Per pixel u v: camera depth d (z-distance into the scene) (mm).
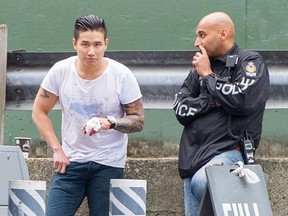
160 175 18375
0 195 15883
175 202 18344
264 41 22516
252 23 22500
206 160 16047
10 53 18734
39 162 18469
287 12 22469
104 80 15922
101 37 15695
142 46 22609
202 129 16203
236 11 22500
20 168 16109
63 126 16188
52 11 22609
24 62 18750
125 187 15297
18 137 20516
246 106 15875
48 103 16234
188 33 22516
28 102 18797
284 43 22484
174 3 22547
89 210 16500
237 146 16172
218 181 14742
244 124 16109
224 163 15906
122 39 22609
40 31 22609
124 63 18422
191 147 16297
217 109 16203
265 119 21688
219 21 16297
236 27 22500
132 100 16016
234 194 14703
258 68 16078
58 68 16047
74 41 15859
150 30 22594
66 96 16016
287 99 18266
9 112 22078
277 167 18328
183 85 16672
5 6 22641
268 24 22500
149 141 21812
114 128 15680
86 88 15922
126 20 22594
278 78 18219
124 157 16266
